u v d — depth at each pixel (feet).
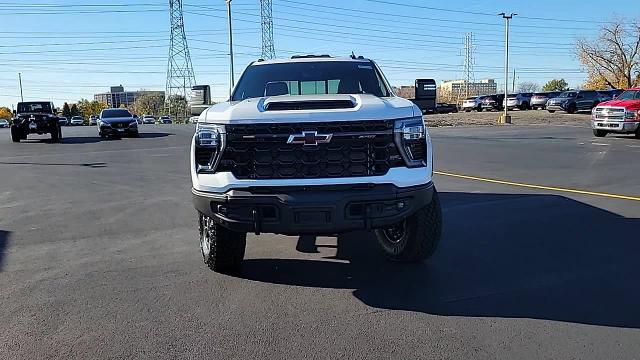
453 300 14.58
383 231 18.63
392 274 16.87
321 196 13.99
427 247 17.10
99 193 33.22
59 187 36.06
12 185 37.42
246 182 14.30
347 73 20.59
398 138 14.52
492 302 14.37
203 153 14.94
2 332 12.91
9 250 20.25
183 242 21.21
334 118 14.30
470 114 156.87
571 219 23.52
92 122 239.91
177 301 14.82
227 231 16.07
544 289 15.21
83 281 16.58
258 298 15.01
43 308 14.40
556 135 78.38
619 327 12.66
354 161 14.39
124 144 76.54
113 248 20.42
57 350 11.94
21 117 85.05
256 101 15.94
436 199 16.89
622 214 24.35
